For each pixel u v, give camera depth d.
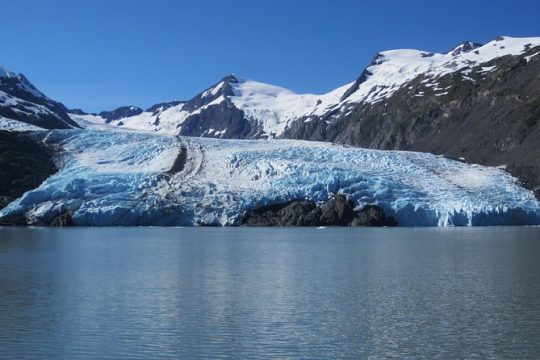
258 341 27.53
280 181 110.00
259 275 46.50
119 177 109.88
